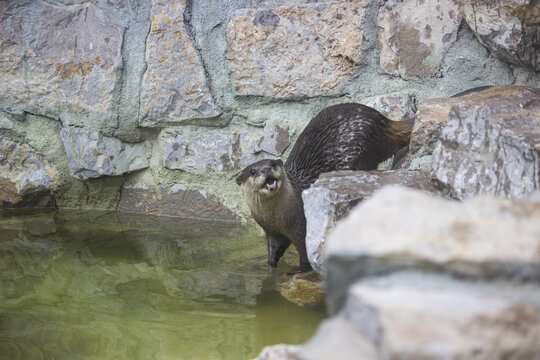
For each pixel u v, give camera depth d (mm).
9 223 4570
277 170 3865
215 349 2572
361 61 4309
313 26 4332
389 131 4141
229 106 4566
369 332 1385
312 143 4215
